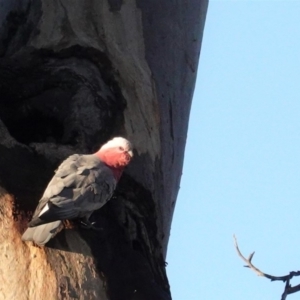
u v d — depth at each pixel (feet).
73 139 34.47
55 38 38.93
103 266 29.78
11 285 28.14
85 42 38.63
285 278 32.24
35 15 40.91
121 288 29.53
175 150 40.16
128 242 31.94
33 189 30.76
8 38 41.39
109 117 36.11
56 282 28.40
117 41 39.73
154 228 35.09
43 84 36.47
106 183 29.86
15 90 36.27
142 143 36.70
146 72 39.68
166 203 38.45
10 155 31.30
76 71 36.91
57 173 29.25
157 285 30.73
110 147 31.35
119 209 33.06
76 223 30.42
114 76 37.99
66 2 40.65
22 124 36.27
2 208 29.68
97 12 40.52
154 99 38.93
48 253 29.04
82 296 28.45
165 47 41.68
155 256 34.24
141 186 35.19
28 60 37.55
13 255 28.73
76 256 29.43
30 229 28.27
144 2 41.98
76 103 35.68
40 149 32.35
